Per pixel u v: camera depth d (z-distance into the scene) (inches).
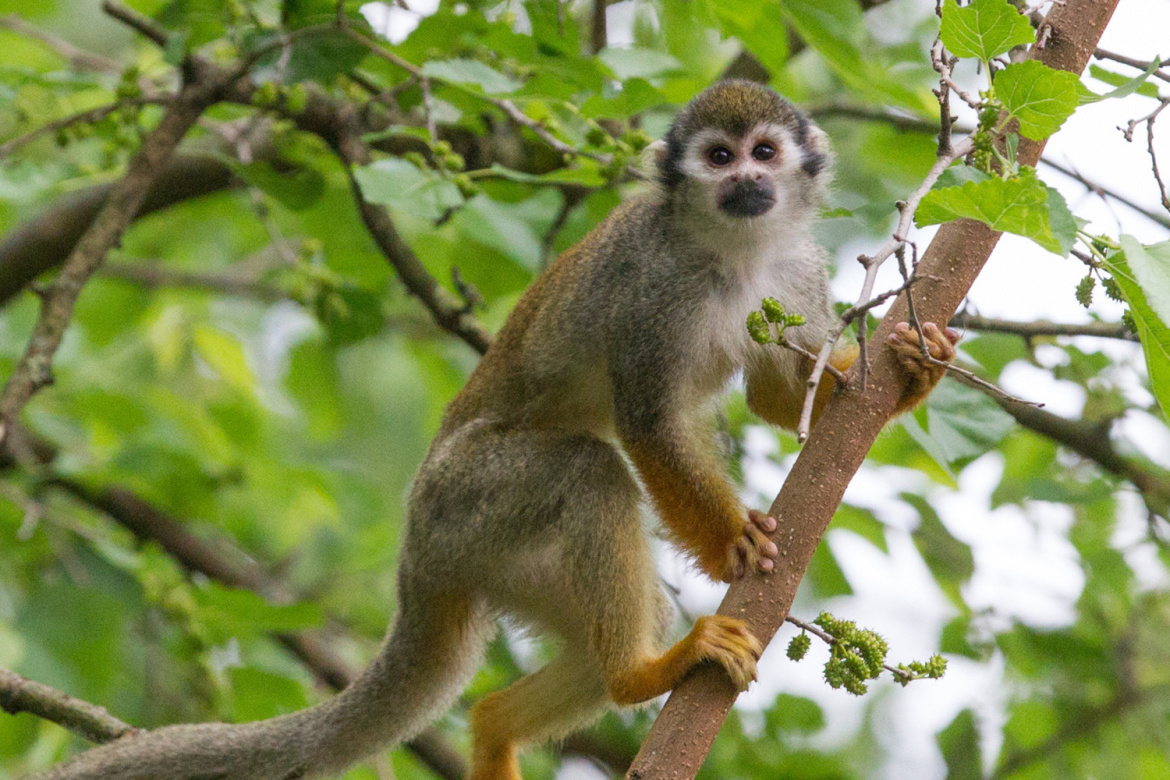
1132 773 500.4
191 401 612.4
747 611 282.4
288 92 448.5
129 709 509.4
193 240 664.4
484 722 393.4
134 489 541.0
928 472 507.5
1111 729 504.4
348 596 600.1
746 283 394.0
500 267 530.3
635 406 374.3
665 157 391.5
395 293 625.6
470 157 499.5
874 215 396.2
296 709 454.3
